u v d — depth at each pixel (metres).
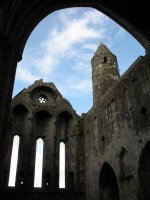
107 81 28.45
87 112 29.27
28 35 9.86
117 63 31.70
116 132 21.61
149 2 10.77
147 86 18.31
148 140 17.11
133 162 18.38
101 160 23.30
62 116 30.56
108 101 24.20
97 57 31.62
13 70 8.94
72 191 25.47
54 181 25.67
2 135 7.79
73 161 27.64
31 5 9.49
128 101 20.59
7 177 24.38
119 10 11.30
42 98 31.17
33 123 28.22
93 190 23.77
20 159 26.05
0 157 7.59
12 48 8.70
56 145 27.88
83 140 28.75
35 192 24.39
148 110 17.69
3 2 8.32
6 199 23.17
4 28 8.38
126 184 18.67
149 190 16.89
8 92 8.34
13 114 28.14
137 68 20.03
